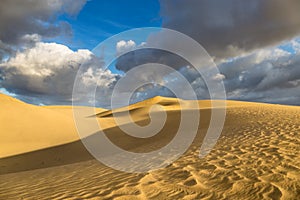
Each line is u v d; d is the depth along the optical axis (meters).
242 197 3.26
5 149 15.56
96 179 5.29
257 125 10.42
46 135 18.69
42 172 7.81
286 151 5.46
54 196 4.27
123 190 4.07
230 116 17.72
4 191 5.19
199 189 3.75
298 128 8.48
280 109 20.16
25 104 23.83
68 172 6.93
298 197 3.05
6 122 19.47
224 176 4.24
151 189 3.98
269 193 3.26
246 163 4.89
